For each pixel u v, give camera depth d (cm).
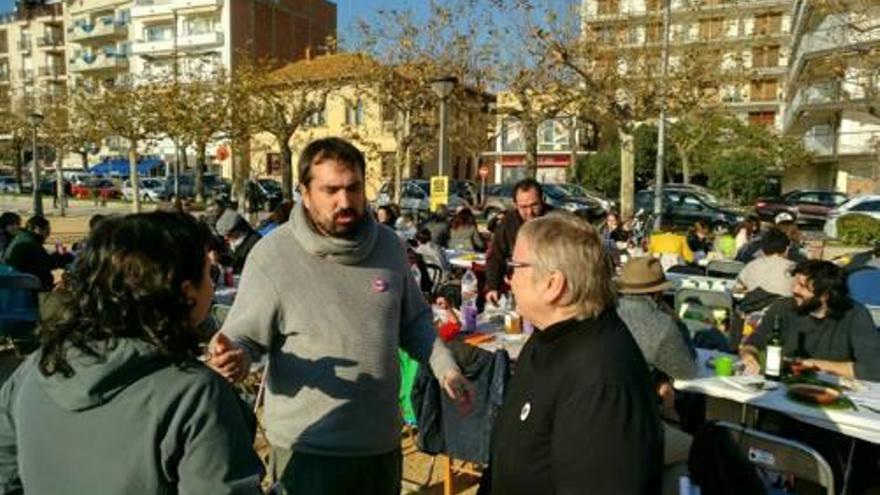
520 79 2044
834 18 2131
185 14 5534
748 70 2750
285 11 5822
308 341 237
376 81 2309
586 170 3941
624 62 1941
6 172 5766
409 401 405
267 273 238
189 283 146
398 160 2367
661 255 981
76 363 134
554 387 166
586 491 149
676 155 3862
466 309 502
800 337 444
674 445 333
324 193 236
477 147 2853
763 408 374
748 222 1153
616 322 174
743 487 243
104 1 6431
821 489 360
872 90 1850
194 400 137
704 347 520
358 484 243
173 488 137
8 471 150
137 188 2638
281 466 241
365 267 249
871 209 2106
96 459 135
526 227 188
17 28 7481
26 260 796
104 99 2683
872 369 417
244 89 2497
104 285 138
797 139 3731
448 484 413
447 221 1254
